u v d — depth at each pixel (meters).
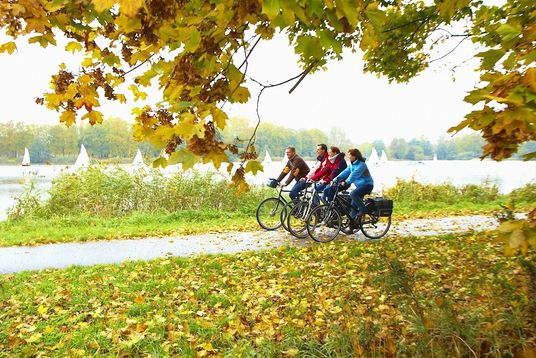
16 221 12.73
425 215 13.14
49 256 8.26
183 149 1.69
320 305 4.84
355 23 1.67
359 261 6.85
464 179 30.95
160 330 4.37
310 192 9.30
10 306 5.34
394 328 3.67
